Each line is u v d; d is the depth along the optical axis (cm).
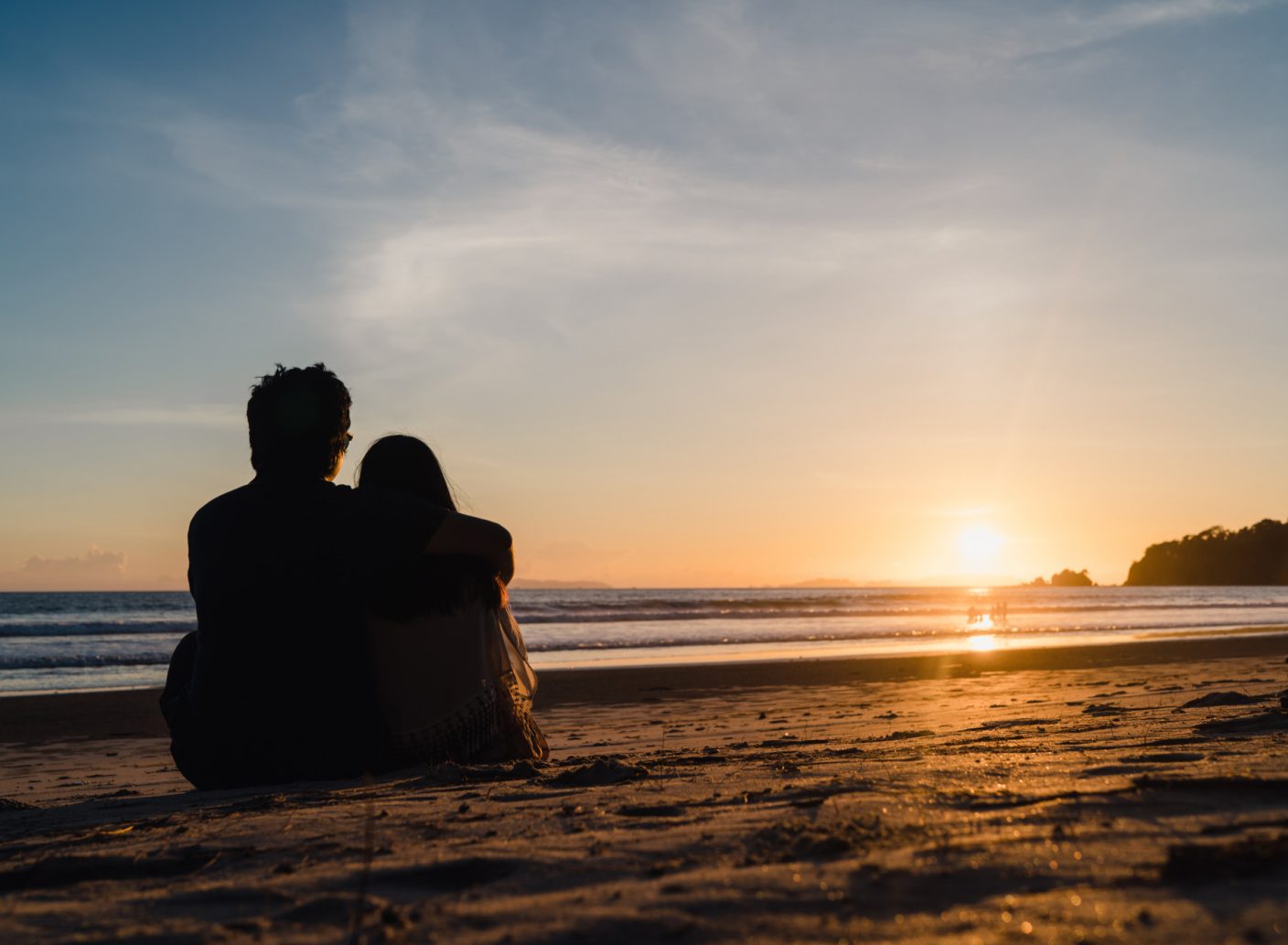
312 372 345
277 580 325
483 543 350
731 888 147
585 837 198
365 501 336
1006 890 140
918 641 3034
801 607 6253
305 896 162
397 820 232
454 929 134
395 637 340
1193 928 117
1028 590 16075
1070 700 935
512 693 371
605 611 5053
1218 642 2648
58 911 156
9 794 608
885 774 267
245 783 334
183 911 155
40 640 2861
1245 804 192
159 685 1798
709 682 1576
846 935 124
